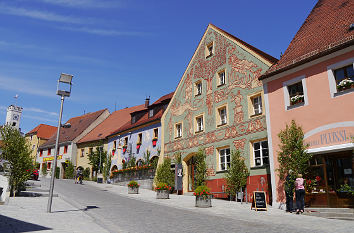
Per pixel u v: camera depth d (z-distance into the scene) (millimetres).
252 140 18094
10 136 17922
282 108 15648
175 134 25609
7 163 17406
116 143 39031
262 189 16797
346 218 11102
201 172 21297
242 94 19469
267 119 16344
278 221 10656
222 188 19625
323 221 10648
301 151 14000
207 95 22625
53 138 57125
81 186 29500
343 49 13320
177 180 23156
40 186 25734
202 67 23781
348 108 12883
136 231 8648
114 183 34344
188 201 17609
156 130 31047
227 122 20281
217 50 22438
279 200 14945
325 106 13719
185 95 25219
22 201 14945
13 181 17297
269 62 17875
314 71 14453
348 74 13312
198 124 23469
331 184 13180
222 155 20562
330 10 17125
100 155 41094
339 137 12969
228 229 9055
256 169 17406
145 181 27641
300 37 17344
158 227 9281
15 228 8164
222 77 21844
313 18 18000
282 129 15438
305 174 14102
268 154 17047
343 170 12867
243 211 13398
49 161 53625
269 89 16578
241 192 16812
